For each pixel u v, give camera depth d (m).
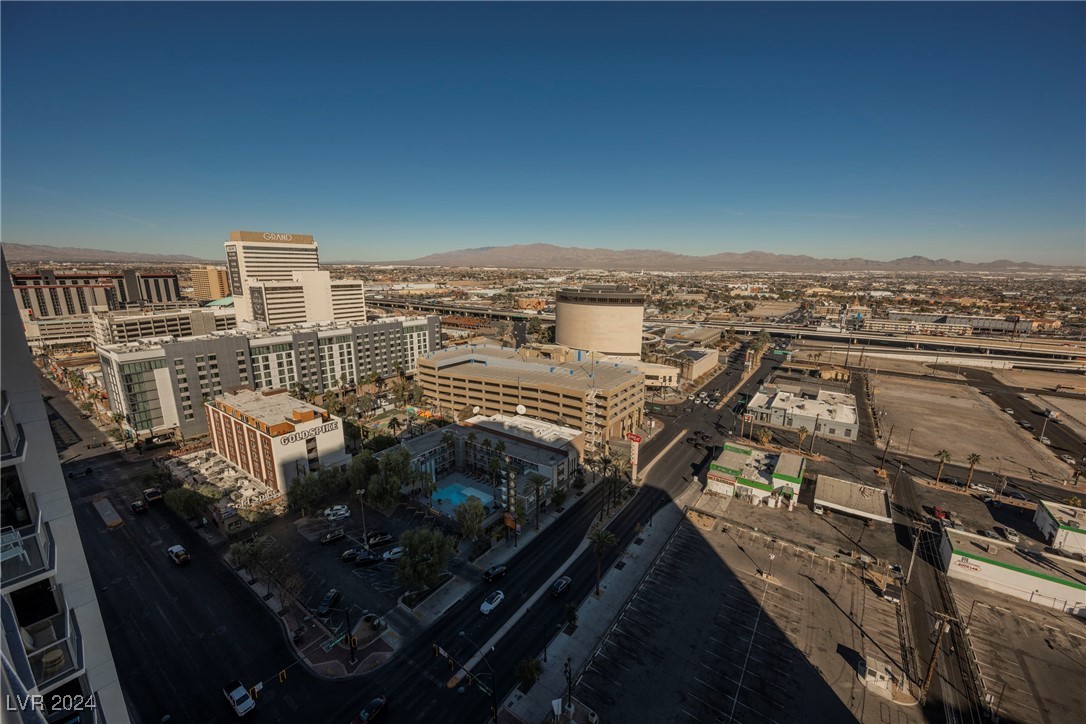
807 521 113.56
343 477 120.81
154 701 66.75
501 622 81.94
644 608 85.56
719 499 123.56
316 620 81.06
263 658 73.75
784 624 82.25
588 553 100.81
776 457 135.50
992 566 91.38
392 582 90.88
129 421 150.12
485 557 99.06
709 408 198.88
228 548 99.62
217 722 64.00
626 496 123.19
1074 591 84.88
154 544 100.88
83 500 118.00
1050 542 105.06
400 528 108.50
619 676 72.12
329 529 107.31
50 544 26.48
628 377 170.62
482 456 134.50
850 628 81.50
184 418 158.75
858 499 118.69
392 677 71.19
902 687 70.38
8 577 24.36
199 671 71.38
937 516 116.19
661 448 156.50
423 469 129.62
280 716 65.00
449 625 81.00
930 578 94.44
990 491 129.00
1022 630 81.69
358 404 182.00
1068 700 69.25
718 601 87.38
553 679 71.38
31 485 26.45
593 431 156.25
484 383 173.62
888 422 184.12
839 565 97.69
